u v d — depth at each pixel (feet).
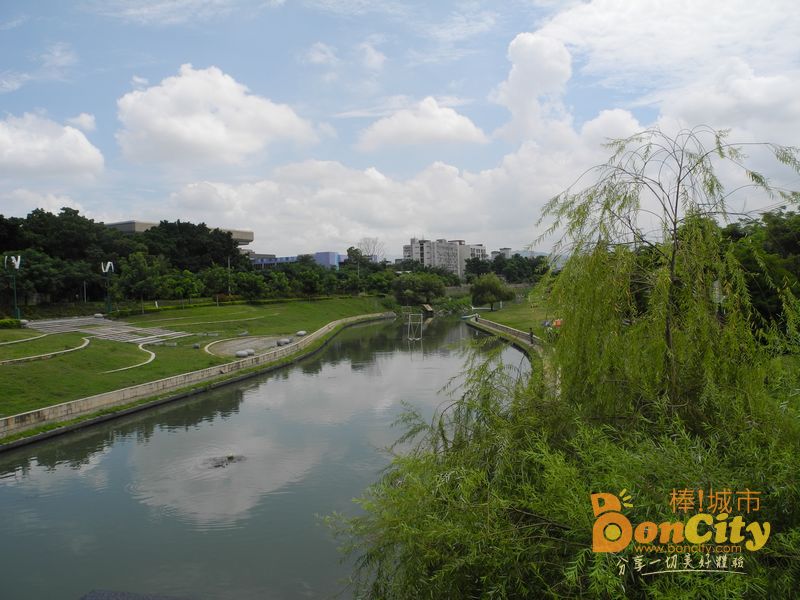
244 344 149.69
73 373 89.97
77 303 197.98
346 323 240.53
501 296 277.44
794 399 15.25
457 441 19.58
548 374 19.52
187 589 34.19
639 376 17.42
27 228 206.59
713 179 17.47
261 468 55.47
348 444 62.18
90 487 51.60
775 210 17.26
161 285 197.06
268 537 40.57
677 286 18.01
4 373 81.71
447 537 14.29
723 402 15.34
